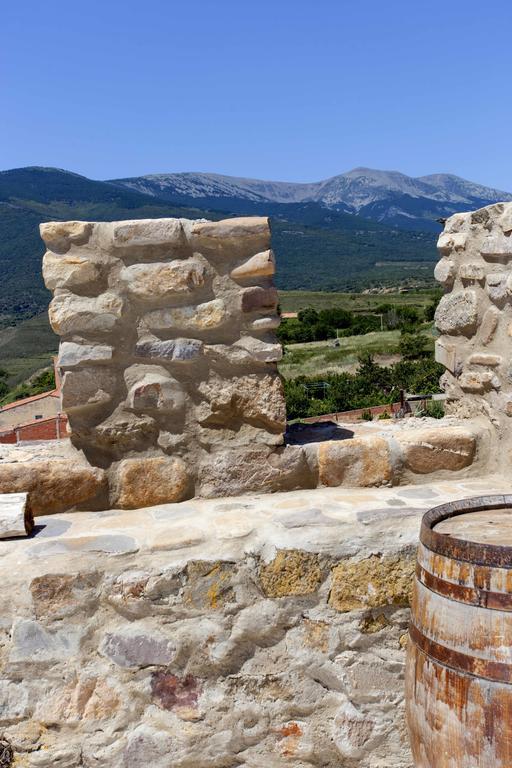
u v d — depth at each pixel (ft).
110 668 8.69
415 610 7.67
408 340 131.54
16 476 9.96
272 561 9.00
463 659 6.79
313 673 9.11
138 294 10.11
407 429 12.19
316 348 155.53
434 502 10.30
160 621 8.83
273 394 10.61
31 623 8.48
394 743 9.23
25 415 77.61
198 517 9.78
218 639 8.94
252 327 10.46
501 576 6.63
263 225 10.19
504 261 11.20
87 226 10.00
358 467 11.19
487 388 11.92
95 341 10.11
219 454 10.66
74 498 10.25
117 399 10.29
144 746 8.76
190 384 10.50
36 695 8.51
